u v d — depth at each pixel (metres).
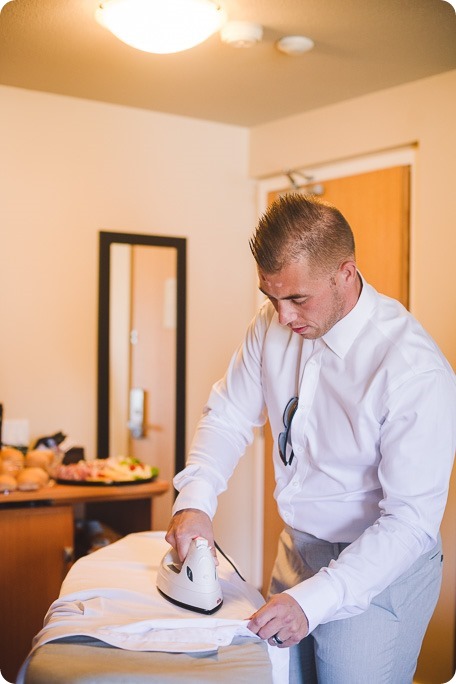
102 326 3.27
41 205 3.15
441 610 2.77
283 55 2.62
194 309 3.52
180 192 3.46
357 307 1.57
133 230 3.35
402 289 2.99
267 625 1.34
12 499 2.61
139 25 2.21
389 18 2.30
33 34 2.45
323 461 1.63
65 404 3.22
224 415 1.83
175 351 3.45
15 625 2.66
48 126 3.15
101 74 2.86
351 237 1.53
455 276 2.72
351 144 3.12
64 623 1.37
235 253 3.62
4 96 3.06
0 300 3.08
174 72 2.82
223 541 3.60
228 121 3.50
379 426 1.52
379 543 1.42
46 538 2.70
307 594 1.37
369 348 1.55
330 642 1.56
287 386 1.70
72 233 3.21
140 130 3.35
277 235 1.46
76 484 2.77
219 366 3.59
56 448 3.05
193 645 1.31
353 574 1.40
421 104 2.84
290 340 1.71
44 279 3.16
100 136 3.26
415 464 1.45
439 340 2.78
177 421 3.45
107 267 3.28
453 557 2.73
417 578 1.59
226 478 1.77
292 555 1.73
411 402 1.47
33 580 2.68
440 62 2.66
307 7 2.24
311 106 3.23
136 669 1.22
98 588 1.49
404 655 1.62
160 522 3.43
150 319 3.39
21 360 3.13
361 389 1.54
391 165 3.03
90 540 3.03
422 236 2.84
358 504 1.61
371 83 2.90
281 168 3.45
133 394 3.34
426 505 1.45
